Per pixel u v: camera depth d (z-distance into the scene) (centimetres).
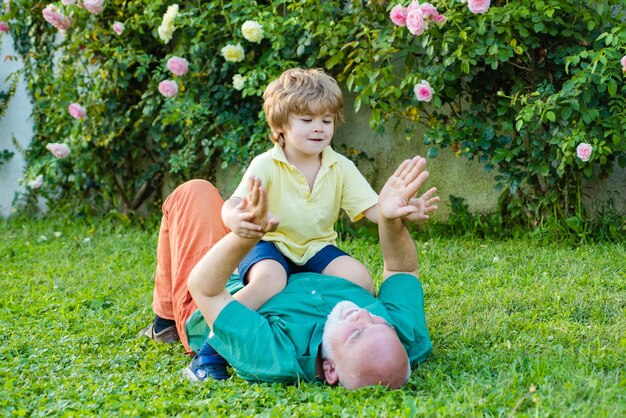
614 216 563
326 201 362
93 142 733
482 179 617
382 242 340
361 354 292
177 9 634
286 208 356
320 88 349
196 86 669
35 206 789
